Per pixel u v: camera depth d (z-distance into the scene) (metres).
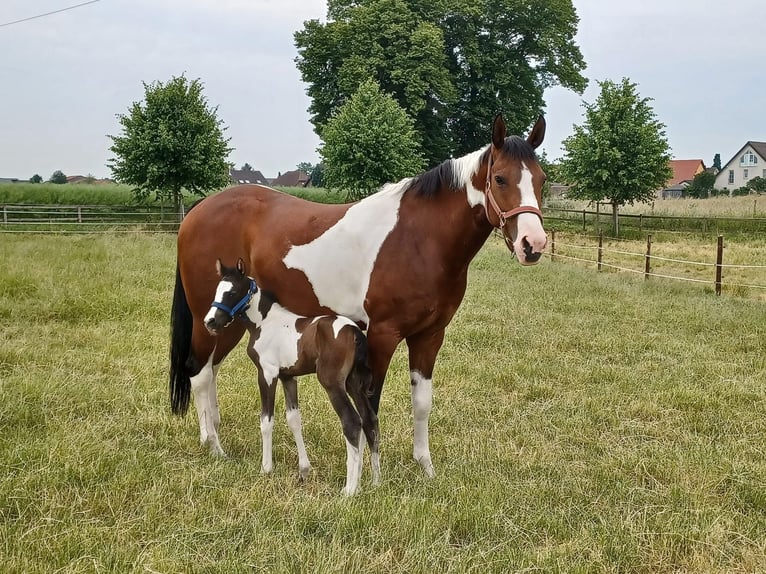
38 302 8.10
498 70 32.28
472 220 3.79
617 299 10.01
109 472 3.70
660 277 12.66
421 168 24.59
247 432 4.70
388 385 5.79
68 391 4.99
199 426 4.70
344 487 3.79
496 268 13.86
